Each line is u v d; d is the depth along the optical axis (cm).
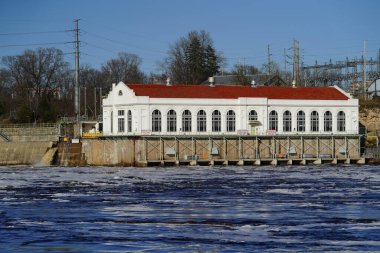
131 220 8306
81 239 7219
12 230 7675
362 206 9375
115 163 18488
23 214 8769
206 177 14112
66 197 10519
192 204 9662
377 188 11719
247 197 10456
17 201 10031
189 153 18162
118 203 9794
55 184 12600
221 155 18400
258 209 9144
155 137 17850
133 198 10381
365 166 18062
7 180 13500
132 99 18188
